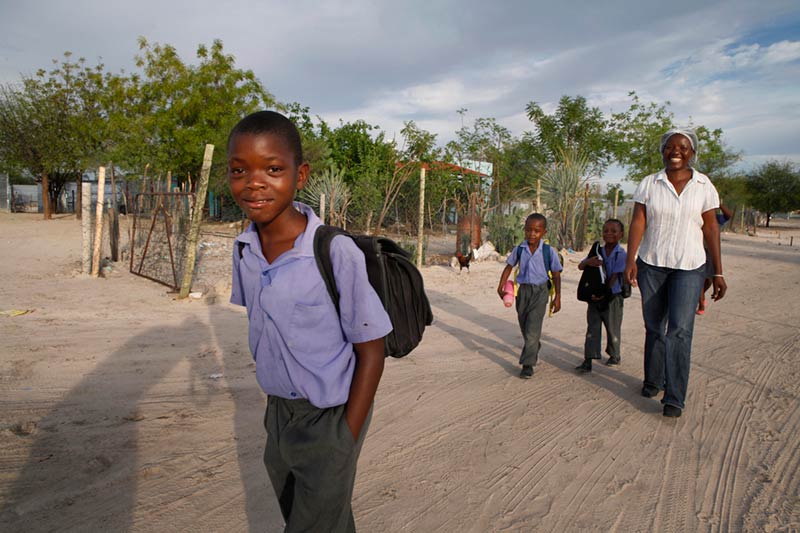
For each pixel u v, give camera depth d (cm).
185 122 2281
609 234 530
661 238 432
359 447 162
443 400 449
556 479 324
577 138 2627
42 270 1029
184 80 2203
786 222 5950
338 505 159
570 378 514
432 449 359
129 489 297
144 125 2195
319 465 155
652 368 462
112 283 913
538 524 278
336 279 152
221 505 285
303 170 161
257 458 336
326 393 155
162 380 464
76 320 656
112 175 1209
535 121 2647
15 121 2453
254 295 160
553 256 503
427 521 278
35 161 2506
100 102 2477
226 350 553
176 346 562
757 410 440
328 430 154
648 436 388
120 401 416
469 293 965
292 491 171
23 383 443
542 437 383
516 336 677
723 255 1880
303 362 154
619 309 540
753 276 1334
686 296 421
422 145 1888
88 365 494
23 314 675
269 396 172
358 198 1781
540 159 2564
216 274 1037
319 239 154
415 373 517
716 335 697
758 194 4597
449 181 2083
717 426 407
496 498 301
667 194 429
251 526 268
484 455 353
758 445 374
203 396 432
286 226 158
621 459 352
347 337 157
